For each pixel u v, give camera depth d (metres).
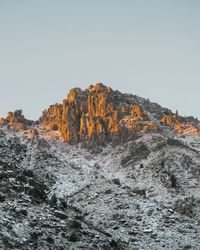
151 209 78.38
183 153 131.88
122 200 81.12
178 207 87.88
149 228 70.88
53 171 99.06
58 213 55.53
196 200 97.56
